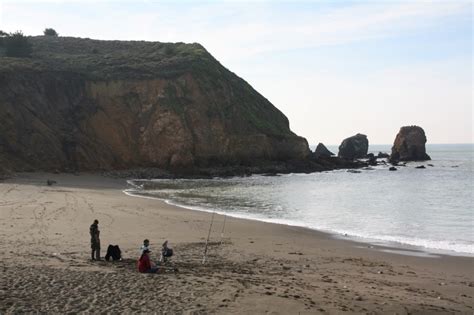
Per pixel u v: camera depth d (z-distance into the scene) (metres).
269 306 10.99
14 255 15.48
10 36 91.25
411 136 125.12
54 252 16.81
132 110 81.44
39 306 9.89
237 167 78.50
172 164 76.88
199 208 36.53
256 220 30.86
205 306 10.62
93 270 13.79
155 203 37.91
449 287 14.88
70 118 76.00
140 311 9.98
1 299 10.15
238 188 55.88
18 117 68.00
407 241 24.17
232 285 12.70
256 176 74.88
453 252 21.27
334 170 91.19
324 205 41.41
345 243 23.17
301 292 12.65
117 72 85.31
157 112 80.75
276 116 100.06
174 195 46.44
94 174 67.44
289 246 21.72
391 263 18.67
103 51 100.50
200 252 19.08
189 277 13.52
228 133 82.88
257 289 12.47
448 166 109.44
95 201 36.25
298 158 89.44
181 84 86.06
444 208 40.03
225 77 95.88
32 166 64.06
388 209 39.00
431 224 30.89
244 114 88.88
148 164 77.38
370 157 129.88
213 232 25.00
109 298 10.76
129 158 76.94
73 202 34.56
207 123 82.62
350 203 43.16
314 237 24.72
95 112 78.50
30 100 72.06
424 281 15.63
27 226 22.72
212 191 51.66
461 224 30.95
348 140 135.12
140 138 79.12
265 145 84.62
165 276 13.47
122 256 17.14
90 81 81.00
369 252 20.94
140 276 13.26
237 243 21.95
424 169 98.38
